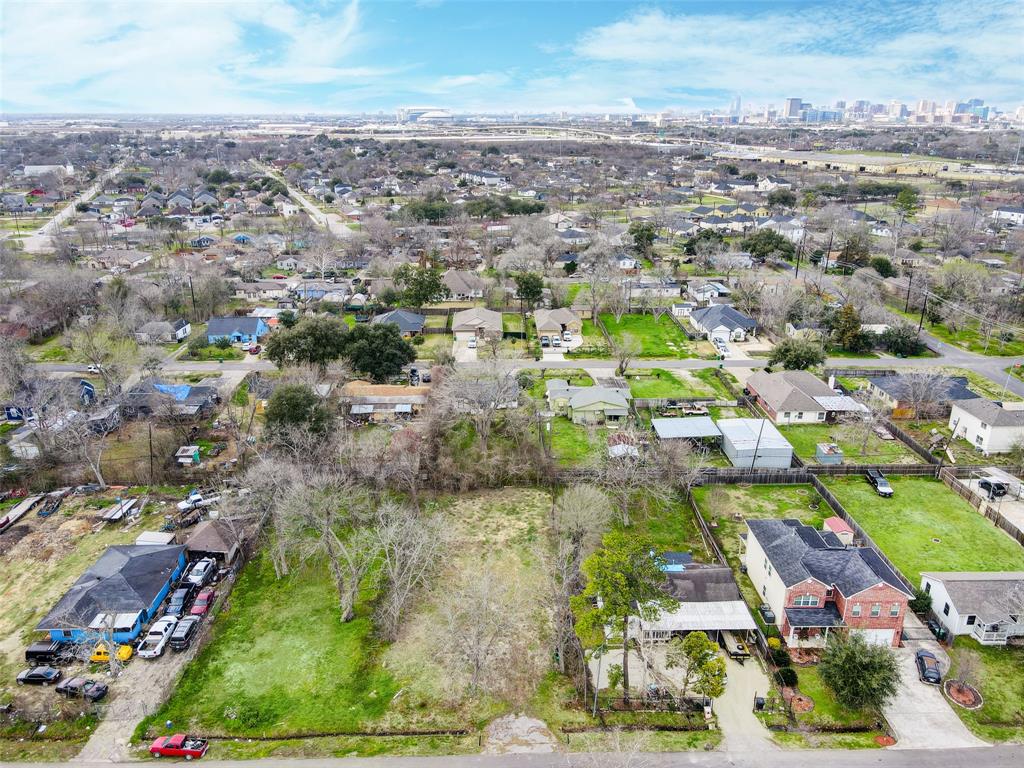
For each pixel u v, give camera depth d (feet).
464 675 136.46
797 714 127.13
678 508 193.47
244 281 403.13
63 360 290.35
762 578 156.56
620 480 187.32
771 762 116.47
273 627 150.20
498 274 408.87
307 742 121.29
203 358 298.35
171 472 205.05
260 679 135.74
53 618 143.84
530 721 125.80
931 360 300.81
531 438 223.51
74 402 230.68
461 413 223.51
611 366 292.20
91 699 129.39
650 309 368.27
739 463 214.69
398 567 150.20
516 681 135.13
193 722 125.70
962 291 345.92
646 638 143.43
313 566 170.71
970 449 223.10
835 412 245.24
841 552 151.33
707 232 479.00
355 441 216.54
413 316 335.06
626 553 134.21
